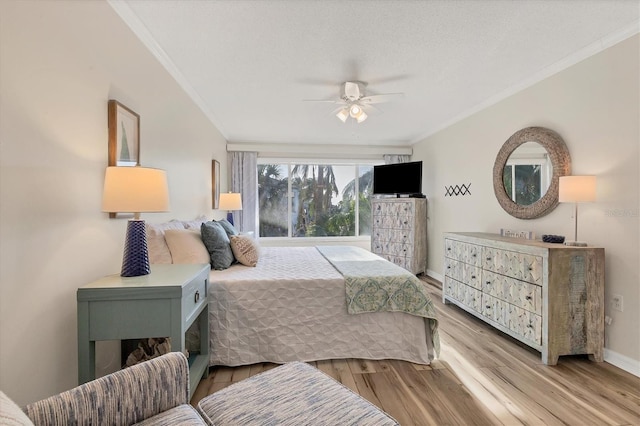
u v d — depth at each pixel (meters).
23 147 1.23
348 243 6.26
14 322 1.20
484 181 3.82
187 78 3.01
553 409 1.80
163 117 2.64
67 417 0.91
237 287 2.27
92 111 1.67
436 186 5.04
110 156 1.81
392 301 2.36
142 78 2.24
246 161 5.83
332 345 2.34
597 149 2.44
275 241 6.12
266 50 2.45
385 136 5.51
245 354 2.26
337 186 6.28
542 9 1.95
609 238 2.36
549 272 2.31
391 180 5.45
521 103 3.19
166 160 2.71
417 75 2.94
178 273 1.77
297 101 3.66
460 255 3.49
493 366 2.30
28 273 1.26
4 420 0.61
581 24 2.12
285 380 1.31
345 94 3.06
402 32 2.20
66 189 1.48
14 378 1.20
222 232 2.78
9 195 1.18
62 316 1.46
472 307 3.25
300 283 2.32
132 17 2.01
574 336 2.34
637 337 2.18
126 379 1.03
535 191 2.99
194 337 2.22
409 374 2.19
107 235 1.84
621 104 2.27
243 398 1.19
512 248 2.67
